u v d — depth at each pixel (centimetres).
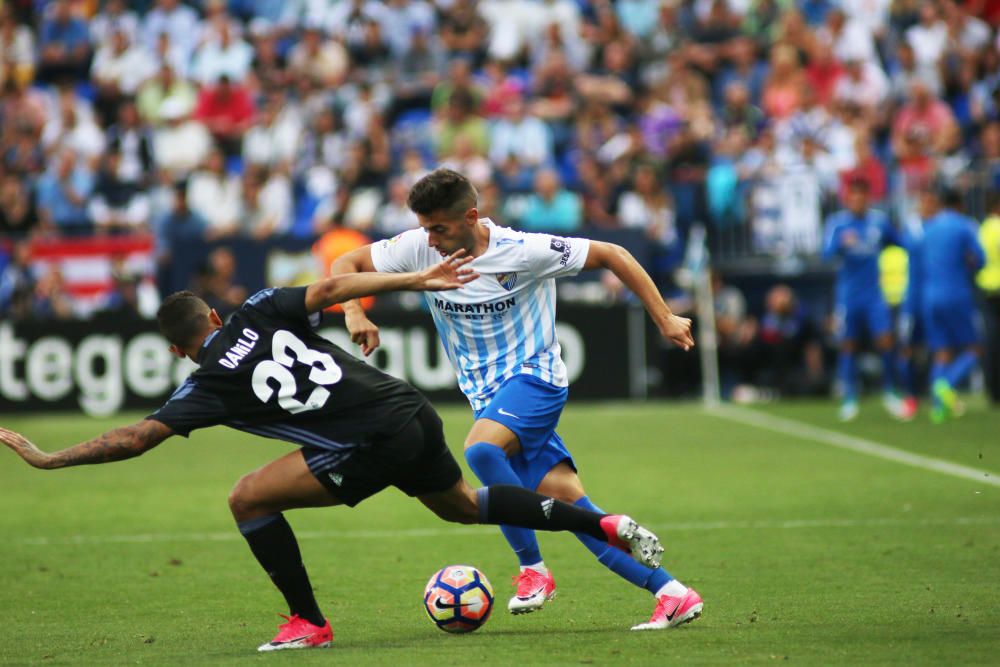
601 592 2277
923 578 2319
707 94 7262
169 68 7231
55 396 5522
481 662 1708
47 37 7675
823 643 1798
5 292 5822
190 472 4109
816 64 7162
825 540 2744
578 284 5850
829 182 6050
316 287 1795
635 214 6122
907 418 5084
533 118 6775
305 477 1805
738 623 1967
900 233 5688
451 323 2084
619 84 7162
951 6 7438
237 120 7062
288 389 1792
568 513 1822
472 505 1845
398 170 6531
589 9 7906
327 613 2130
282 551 1825
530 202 5962
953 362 5175
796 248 6062
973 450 4150
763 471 3822
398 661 1727
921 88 6662
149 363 5562
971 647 1759
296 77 7212
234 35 7650
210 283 5606
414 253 2056
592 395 5731
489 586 1962
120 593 2330
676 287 6044
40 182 6419
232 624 2056
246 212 6206
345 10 7669
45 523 3155
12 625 2056
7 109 7031
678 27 7562
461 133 6650
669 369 5878
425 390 5553
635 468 3938
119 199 6638
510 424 2003
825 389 5953
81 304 5781
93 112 7344
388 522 3108
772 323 5941
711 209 6162
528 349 2058
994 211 5478
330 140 6681
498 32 7506
